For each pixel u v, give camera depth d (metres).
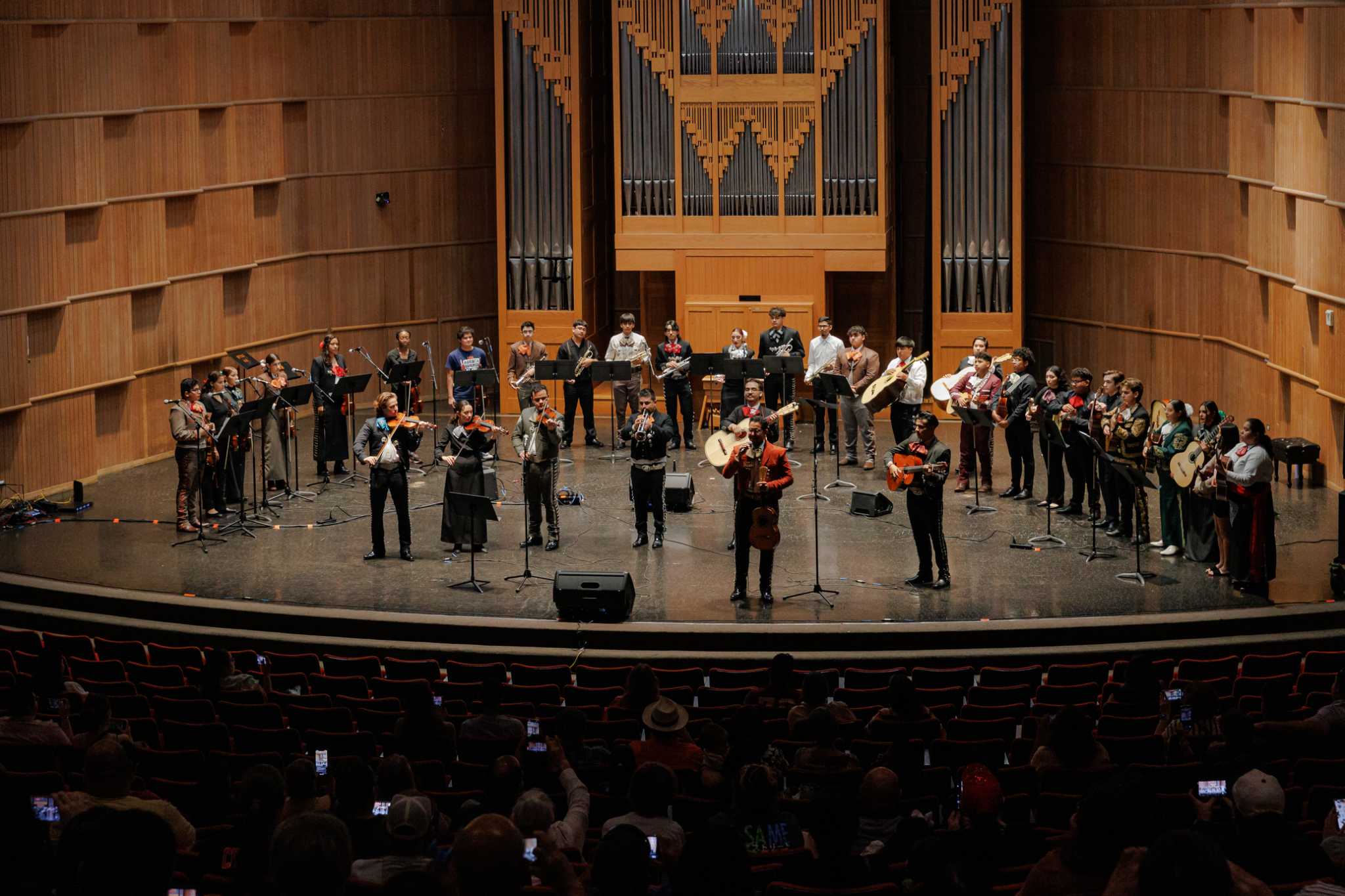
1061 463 16.50
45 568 14.99
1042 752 8.22
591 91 22.14
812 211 21.16
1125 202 20.92
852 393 16.72
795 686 11.41
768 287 21.39
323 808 7.34
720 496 17.48
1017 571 14.60
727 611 13.59
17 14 16.95
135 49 18.67
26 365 17.44
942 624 13.07
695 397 21.78
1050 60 21.52
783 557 15.22
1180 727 9.22
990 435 17.19
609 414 22.03
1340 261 16.55
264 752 9.31
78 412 18.28
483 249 23.28
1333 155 16.48
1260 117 18.53
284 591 14.22
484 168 23.06
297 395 16.56
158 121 19.14
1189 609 13.37
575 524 16.38
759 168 21.14
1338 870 5.12
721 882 4.22
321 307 22.11
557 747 8.24
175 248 19.67
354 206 22.17
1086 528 16.02
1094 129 21.16
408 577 14.67
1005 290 21.08
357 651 13.26
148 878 3.60
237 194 20.53
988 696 11.10
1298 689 10.85
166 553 15.52
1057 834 7.09
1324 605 13.36
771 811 6.77
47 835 6.45
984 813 5.53
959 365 21.33
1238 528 13.75
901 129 22.69
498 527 16.31
